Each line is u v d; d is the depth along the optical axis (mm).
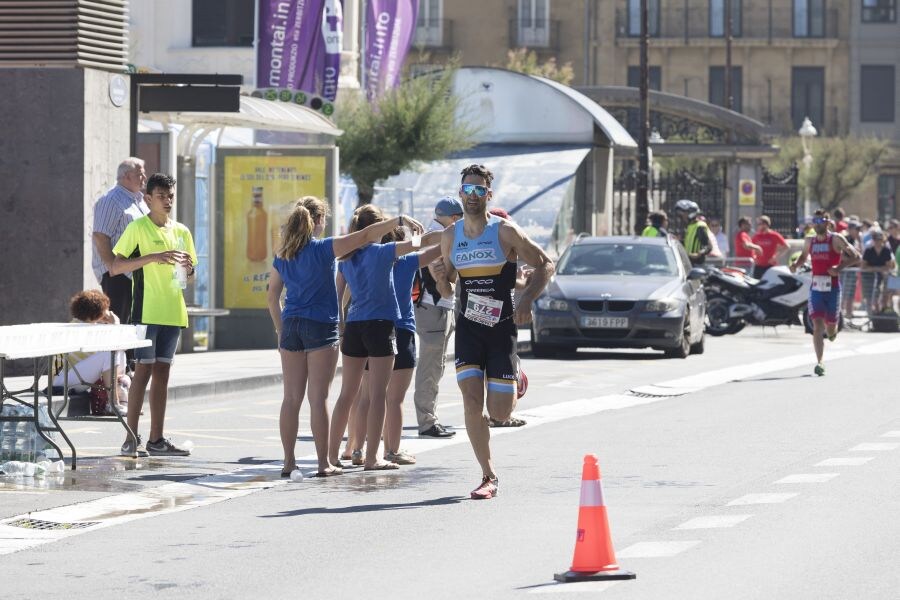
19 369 53094
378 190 101938
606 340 70125
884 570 24344
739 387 57312
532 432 44031
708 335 89188
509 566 25141
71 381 44719
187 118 63812
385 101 99812
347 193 99688
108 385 44406
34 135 55312
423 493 33094
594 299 70438
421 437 42688
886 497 31500
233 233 69188
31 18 55156
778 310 88312
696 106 135375
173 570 25188
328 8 83938
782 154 184250
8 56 55250
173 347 38906
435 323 42438
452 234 32656
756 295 88562
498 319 32406
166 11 99812
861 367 66000
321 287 35500
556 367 66125
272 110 70000
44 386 48094
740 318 88625
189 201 68062
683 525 28547
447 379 60812
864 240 116500
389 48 97312
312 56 83812
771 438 41812
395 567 25188
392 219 35625
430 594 23141
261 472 36219
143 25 99625
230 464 37531
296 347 35562
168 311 38656
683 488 33156
